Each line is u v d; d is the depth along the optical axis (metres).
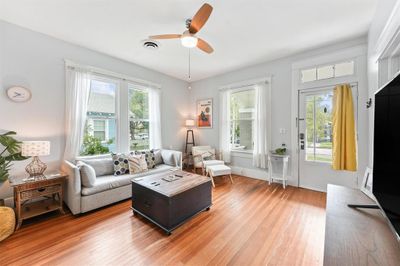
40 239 1.89
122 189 2.83
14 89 2.48
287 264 1.54
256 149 3.98
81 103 3.06
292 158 3.53
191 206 2.26
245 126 4.36
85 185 2.46
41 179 2.27
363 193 1.62
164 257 1.63
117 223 2.22
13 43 2.49
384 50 1.71
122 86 3.76
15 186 2.07
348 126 2.82
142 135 4.26
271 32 2.68
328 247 0.92
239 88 4.34
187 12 2.22
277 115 3.73
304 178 3.42
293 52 3.39
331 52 3.04
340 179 3.03
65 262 1.57
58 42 2.88
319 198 2.92
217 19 2.36
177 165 3.79
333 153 2.98
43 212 2.26
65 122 2.95
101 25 2.51
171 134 4.92
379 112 1.19
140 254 1.67
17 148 2.38
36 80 2.68
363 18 2.33
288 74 3.57
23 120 2.58
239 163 4.44
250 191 3.28
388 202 1.03
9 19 2.38
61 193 2.45
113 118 3.66
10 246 1.78
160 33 2.71
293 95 3.49
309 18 2.34
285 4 2.08
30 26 2.54
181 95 5.20
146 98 4.36
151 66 4.14
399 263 0.80
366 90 2.73
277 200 2.86
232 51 3.33
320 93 3.21
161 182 2.39
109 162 3.20
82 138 3.08
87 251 1.71
